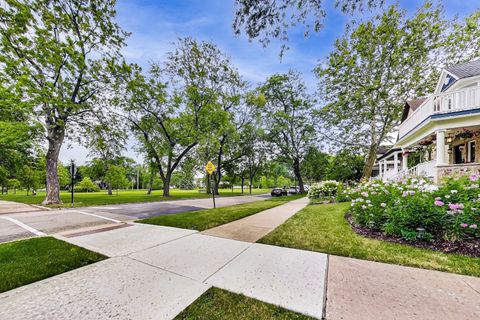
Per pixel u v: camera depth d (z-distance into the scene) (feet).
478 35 40.32
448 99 26.02
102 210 32.96
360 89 49.08
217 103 73.31
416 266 9.36
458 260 9.79
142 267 9.97
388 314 6.12
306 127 84.07
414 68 43.60
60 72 38.91
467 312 6.14
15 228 19.80
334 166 94.38
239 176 110.22
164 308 6.72
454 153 37.91
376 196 16.65
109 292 7.72
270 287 7.92
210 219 22.20
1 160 59.88
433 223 12.31
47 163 41.34
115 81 46.34
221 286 8.07
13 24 32.04
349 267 9.47
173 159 73.56
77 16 39.32
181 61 65.77
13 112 40.98
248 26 14.40
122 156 54.49
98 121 46.96
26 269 9.82
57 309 6.70
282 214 24.56
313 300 6.98
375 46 44.68
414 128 32.07
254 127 83.51
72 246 13.46
